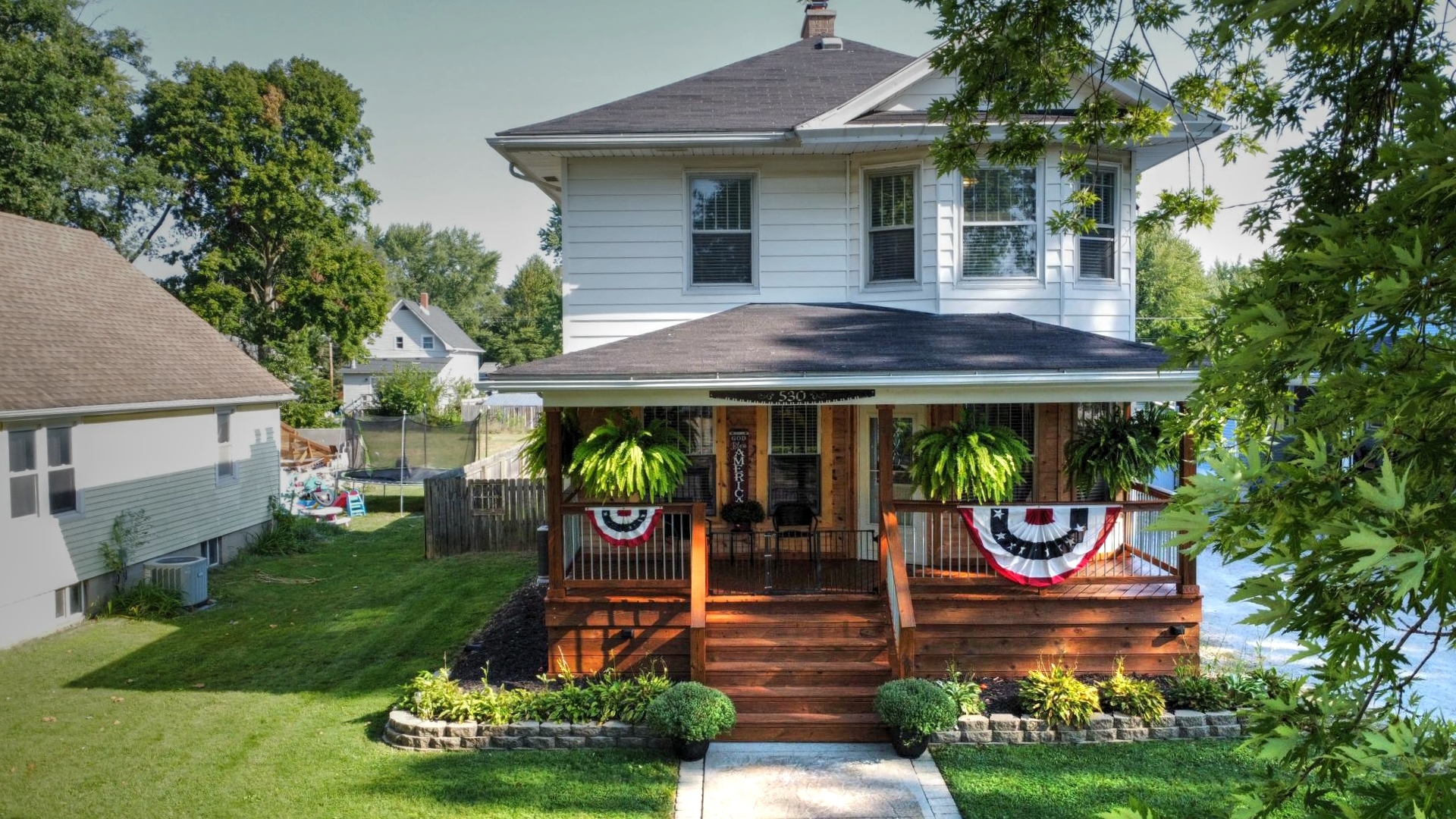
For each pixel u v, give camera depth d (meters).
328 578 18.11
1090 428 11.58
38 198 31.88
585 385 10.66
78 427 15.14
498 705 9.80
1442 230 3.13
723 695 9.54
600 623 10.95
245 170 39.78
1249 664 11.49
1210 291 54.28
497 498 20.12
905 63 16.16
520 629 12.95
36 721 10.48
